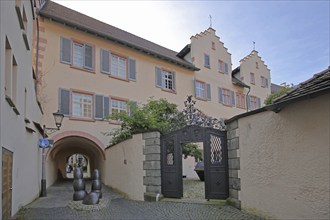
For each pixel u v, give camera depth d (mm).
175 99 25203
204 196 11211
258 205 7699
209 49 29531
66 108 18344
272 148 7227
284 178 6785
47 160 17609
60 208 10047
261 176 7617
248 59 34875
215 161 10062
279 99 6395
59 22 18672
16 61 8234
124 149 13883
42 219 8297
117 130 17609
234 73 34750
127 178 13242
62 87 18375
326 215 5668
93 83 19812
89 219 8352
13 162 7738
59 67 18422
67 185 19781
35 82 14273
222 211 8477
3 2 6223
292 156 6562
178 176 11047
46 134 16250
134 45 22062
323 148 5777
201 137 10523
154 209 9477
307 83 6004
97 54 20375
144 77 23016
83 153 28172
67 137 18406
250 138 8133
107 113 20094
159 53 23922
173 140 11297
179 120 14562
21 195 9227
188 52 28344
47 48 18109
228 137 9555
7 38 6789
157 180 11297
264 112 7566
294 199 6461
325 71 6023
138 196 11992
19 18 8445
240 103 32375
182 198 10938
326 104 5738
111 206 10461
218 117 29000
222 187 9820
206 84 28469
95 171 12234
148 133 11930
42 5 19547
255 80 35094
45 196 13453
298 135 6402
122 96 21234
